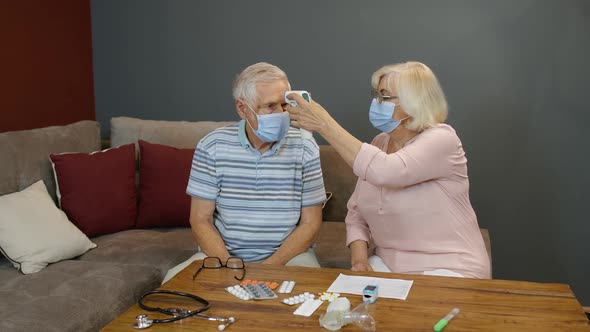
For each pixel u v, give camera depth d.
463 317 1.43
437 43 3.22
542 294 1.57
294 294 1.60
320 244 2.70
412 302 1.52
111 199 2.89
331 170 3.08
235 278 1.72
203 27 3.50
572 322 1.40
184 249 2.68
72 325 1.89
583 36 3.06
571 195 3.18
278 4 3.38
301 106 2.01
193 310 1.50
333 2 3.31
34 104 3.26
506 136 3.21
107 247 2.70
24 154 2.73
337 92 3.37
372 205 2.10
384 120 2.04
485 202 3.27
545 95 3.14
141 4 3.56
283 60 3.42
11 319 1.84
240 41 3.46
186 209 2.98
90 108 3.67
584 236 3.19
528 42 3.12
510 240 3.27
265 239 2.26
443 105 2.04
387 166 1.91
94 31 3.65
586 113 3.11
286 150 2.24
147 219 3.00
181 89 3.58
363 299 1.53
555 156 3.17
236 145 2.24
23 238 2.36
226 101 3.53
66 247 2.49
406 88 1.98
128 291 2.20
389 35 3.26
